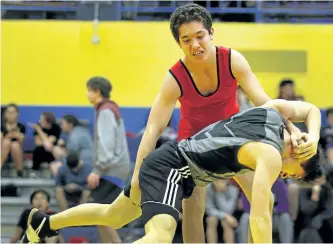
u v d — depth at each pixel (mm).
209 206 14875
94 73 19094
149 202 7715
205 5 19781
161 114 9055
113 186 14109
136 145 17156
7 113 17594
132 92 19016
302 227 14992
